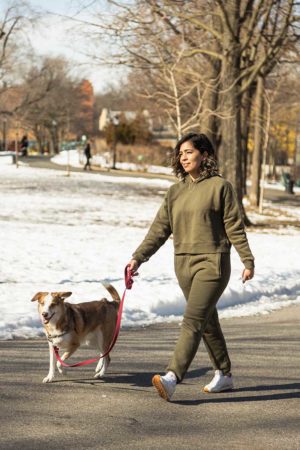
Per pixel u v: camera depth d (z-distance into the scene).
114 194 39.22
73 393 6.62
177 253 6.59
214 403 6.41
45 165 63.97
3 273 14.04
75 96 99.44
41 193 37.16
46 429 5.50
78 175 52.69
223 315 11.80
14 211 28.02
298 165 77.25
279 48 25.69
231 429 5.64
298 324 11.09
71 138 126.75
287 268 16.83
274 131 55.16
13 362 7.88
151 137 76.12
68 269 15.05
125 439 5.32
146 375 7.46
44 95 80.75
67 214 28.08
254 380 7.34
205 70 31.62
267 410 6.21
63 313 6.71
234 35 25.23
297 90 41.59
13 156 64.81
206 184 6.50
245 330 10.50
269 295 13.90
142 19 25.44
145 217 28.56
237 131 26.58
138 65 26.64
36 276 13.91
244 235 6.44
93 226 24.44
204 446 5.20
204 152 6.55
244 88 26.05
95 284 13.04
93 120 140.25
